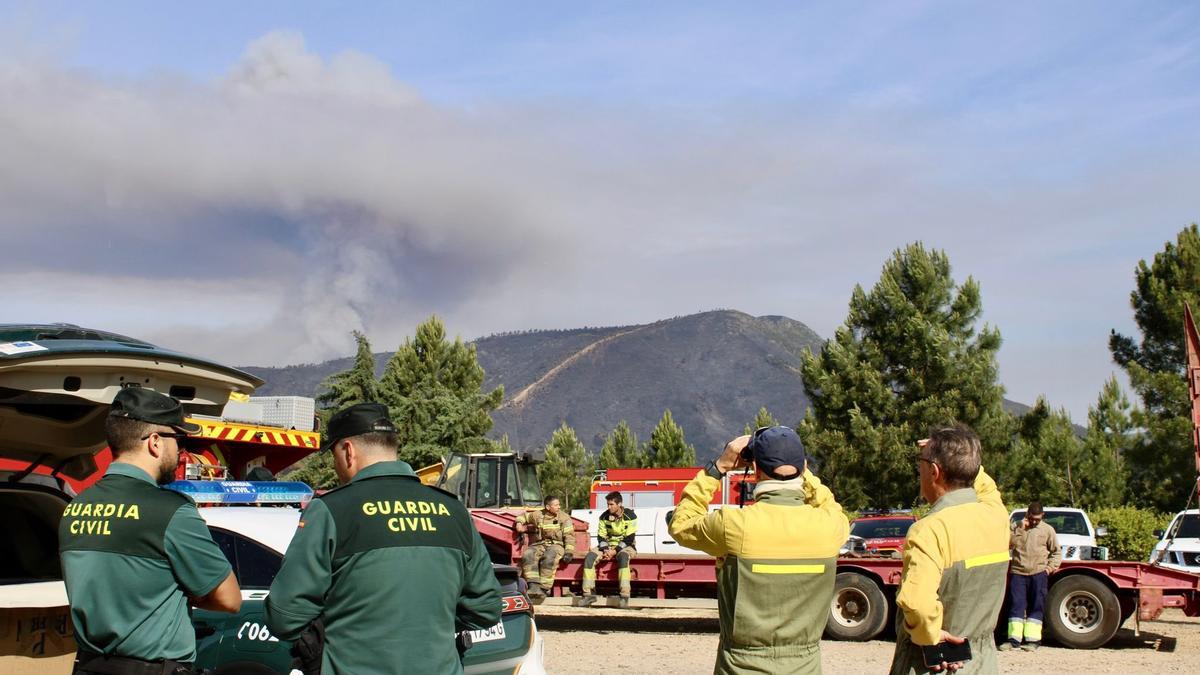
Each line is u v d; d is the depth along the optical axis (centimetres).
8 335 583
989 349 3600
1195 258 3419
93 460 641
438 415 4306
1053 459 3809
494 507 1770
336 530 412
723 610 489
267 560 679
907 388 3556
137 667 430
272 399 1493
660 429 5716
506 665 677
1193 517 1998
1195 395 1609
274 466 1457
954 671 466
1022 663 1244
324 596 412
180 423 468
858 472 3519
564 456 6153
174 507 445
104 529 437
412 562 414
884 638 1446
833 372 3647
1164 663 1245
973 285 3638
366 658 404
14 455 604
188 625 449
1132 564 1375
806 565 480
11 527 616
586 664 1213
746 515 484
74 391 552
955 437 490
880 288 3672
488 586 452
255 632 644
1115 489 3794
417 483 441
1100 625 1366
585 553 1631
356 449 438
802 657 483
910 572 465
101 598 431
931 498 497
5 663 503
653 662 1230
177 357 587
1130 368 3309
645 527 1942
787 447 493
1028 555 1346
